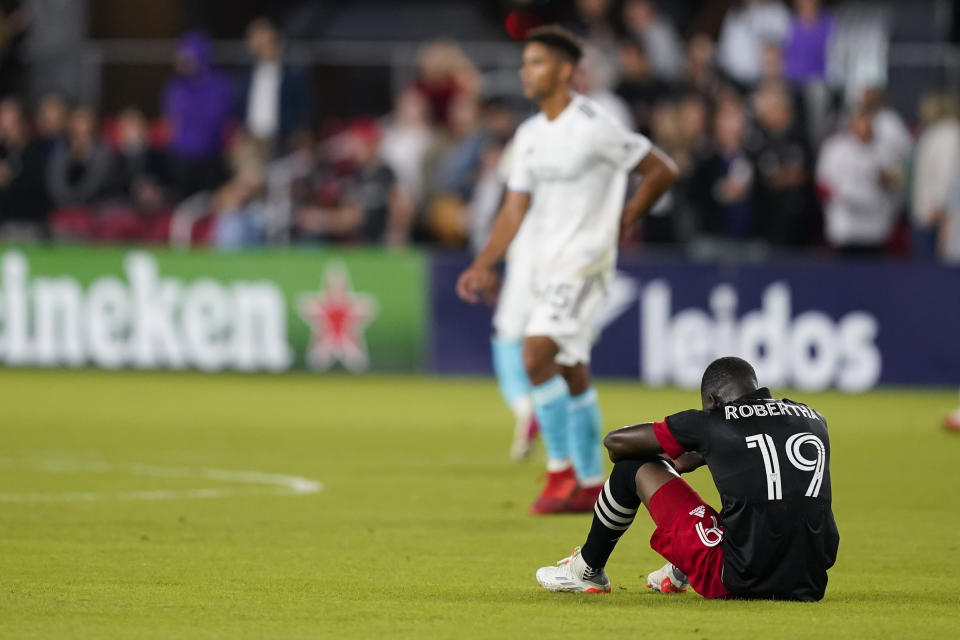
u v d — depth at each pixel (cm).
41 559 2420
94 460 3947
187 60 6975
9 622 1884
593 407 3033
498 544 2631
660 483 2023
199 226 6925
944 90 6912
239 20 8762
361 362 6544
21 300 6675
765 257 6406
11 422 4891
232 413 5238
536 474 3734
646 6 6956
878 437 4691
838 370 6250
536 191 3055
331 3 8769
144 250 6594
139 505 3111
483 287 3077
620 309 6312
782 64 6825
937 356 6231
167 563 2389
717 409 1991
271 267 6556
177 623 1886
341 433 4675
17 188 6969
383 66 7181
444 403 5644
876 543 2720
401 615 1953
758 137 6438
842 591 2189
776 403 2005
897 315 6231
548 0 7906
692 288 6272
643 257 6303
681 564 2022
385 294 6531
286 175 6762
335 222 6750
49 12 7969
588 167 2995
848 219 6372
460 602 2056
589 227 3014
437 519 2950
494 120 6669
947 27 7481
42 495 3259
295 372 6569
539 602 2055
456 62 7038
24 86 7812
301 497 3269
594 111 3002
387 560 2444
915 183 6519
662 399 5725
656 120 6456
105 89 7288
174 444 4347
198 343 6600
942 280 6222
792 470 1962
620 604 2038
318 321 6550
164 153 7012
